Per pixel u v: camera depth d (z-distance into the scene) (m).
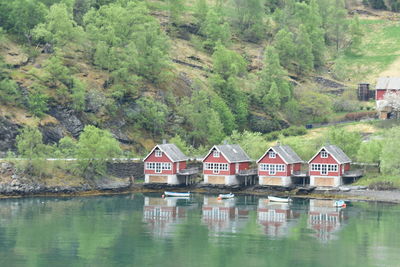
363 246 173.38
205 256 164.25
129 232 186.12
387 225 195.75
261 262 160.12
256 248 171.25
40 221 197.12
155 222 198.50
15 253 165.62
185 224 196.25
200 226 193.88
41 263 158.62
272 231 188.25
